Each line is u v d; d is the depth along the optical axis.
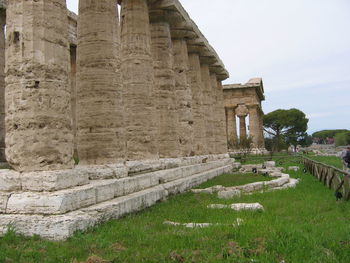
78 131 11.50
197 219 9.40
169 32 17.84
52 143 8.59
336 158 38.41
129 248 6.66
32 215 7.69
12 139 8.52
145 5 15.18
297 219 9.22
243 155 40.78
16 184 8.19
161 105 17.17
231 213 9.91
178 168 16.33
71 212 7.95
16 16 8.71
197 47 22.75
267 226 7.93
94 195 9.06
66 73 9.18
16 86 8.56
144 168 13.27
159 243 6.94
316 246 6.59
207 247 6.64
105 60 11.42
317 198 12.45
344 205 10.87
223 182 18.50
